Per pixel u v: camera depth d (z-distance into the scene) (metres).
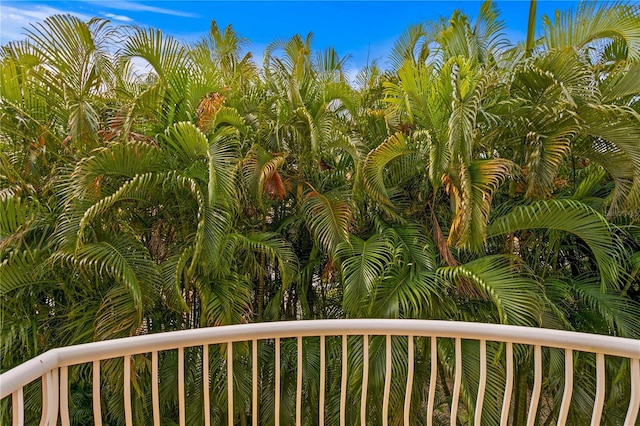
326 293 2.73
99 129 2.35
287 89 2.64
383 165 2.31
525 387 2.43
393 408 2.18
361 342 2.18
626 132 1.97
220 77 2.69
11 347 2.12
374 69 3.36
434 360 1.46
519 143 2.25
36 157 2.34
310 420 2.55
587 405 2.27
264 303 2.70
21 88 2.25
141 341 1.28
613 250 2.07
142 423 2.24
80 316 2.22
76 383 2.45
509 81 2.22
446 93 2.16
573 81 2.09
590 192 2.39
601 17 2.34
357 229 2.67
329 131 2.55
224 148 2.24
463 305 2.34
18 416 1.01
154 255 2.41
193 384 2.41
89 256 1.98
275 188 2.40
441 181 2.17
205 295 2.19
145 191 2.16
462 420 2.66
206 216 2.13
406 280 2.22
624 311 2.18
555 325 2.12
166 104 2.39
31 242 2.16
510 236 2.40
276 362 1.46
